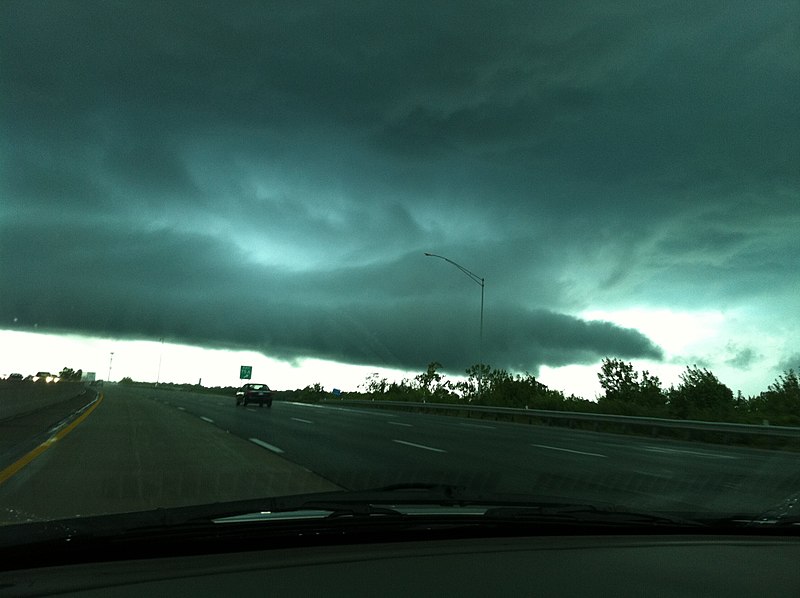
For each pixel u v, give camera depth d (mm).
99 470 10469
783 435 20969
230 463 11648
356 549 3469
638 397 41969
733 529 4434
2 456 12086
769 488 10953
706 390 31828
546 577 3062
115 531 3213
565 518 4098
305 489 9156
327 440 16906
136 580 2846
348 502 3975
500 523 3957
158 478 9758
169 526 3328
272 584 2818
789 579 3217
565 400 36281
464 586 2877
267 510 3643
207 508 3662
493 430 24656
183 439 15906
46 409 27312
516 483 10430
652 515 4375
